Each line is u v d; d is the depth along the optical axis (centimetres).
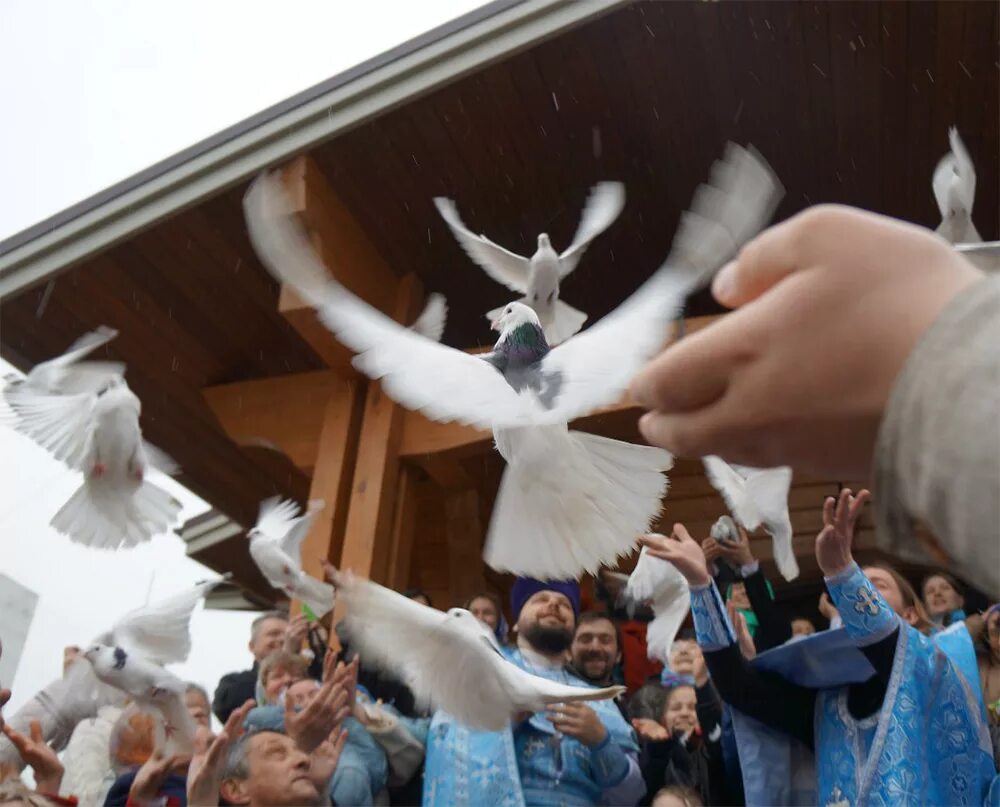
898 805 254
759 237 78
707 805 357
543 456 219
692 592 322
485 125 612
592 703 390
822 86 623
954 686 275
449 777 358
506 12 557
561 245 698
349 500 632
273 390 692
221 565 918
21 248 605
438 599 792
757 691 313
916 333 68
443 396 162
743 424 73
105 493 417
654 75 611
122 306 670
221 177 584
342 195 621
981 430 61
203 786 326
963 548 62
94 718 451
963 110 621
